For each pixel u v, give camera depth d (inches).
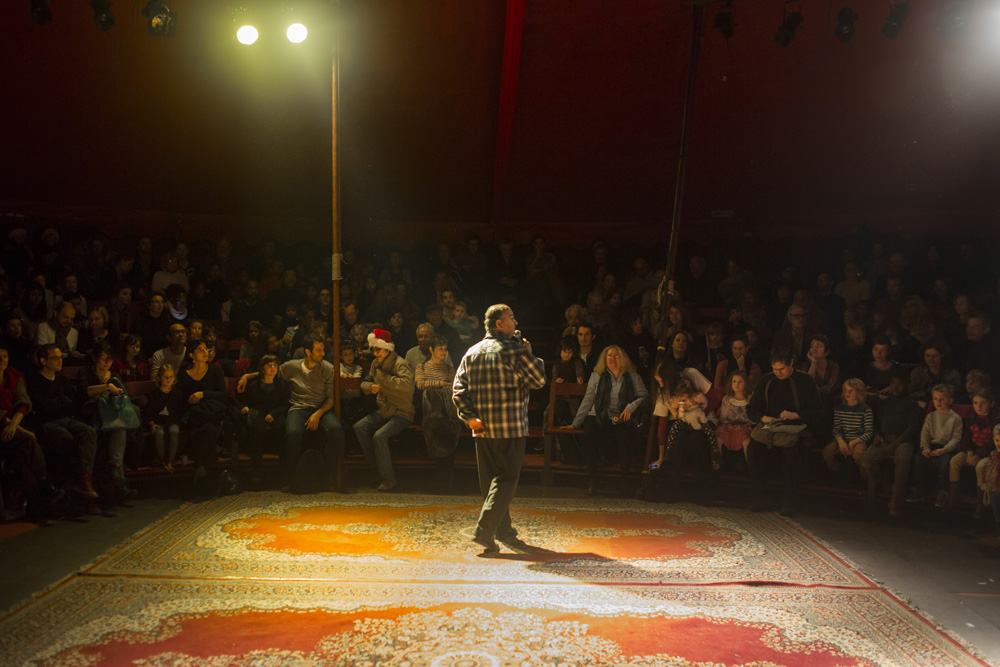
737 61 350.3
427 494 271.7
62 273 366.6
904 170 396.5
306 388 277.0
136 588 175.8
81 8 327.9
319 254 438.3
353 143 398.9
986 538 231.3
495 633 153.7
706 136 387.5
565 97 368.8
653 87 364.2
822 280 385.7
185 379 274.1
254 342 337.4
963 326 321.1
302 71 362.0
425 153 406.0
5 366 232.7
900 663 145.6
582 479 301.0
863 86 357.4
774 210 430.3
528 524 237.3
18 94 356.2
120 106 370.6
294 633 152.6
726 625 161.0
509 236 446.6
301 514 242.1
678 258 439.2
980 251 397.7
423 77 364.2
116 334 335.0
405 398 282.2
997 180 393.4
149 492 265.9
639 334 344.2
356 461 291.4
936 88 353.1
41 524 224.2
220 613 162.2
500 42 344.8
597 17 330.3
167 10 280.4
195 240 434.9
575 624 159.2
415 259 436.5
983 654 150.3
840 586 187.0
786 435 256.4
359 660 141.3
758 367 302.7
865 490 260.5
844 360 323.0
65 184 403.9
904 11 292.0
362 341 336.5
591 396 283.0
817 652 149.3
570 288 429.7
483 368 204.4
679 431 272.5
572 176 416.5
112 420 245.1
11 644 146.5
